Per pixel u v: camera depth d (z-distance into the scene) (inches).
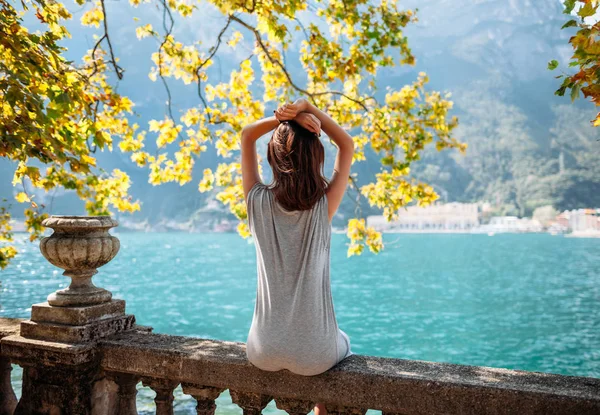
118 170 281.6
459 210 7844.5
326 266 81.7
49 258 98.8
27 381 100.1
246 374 87.0
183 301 1099.9
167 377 93.1
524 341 796.6
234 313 963.3
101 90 243.6
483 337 824.9
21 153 123.7
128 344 97.0
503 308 1114.7
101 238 100.0
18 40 122.4
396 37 264.7
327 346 79.4
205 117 294.5
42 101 118.9
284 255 79.0
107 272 1660.9
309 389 83.2
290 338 78.4
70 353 93.7
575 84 95.7
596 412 69.3
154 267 1861.5
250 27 244.1
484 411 74.4
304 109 83.1
